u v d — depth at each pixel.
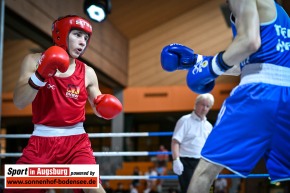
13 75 15.42
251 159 1.94
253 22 1.91
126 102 15.39
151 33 15.45
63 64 2.20
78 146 2.47
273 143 2.00
